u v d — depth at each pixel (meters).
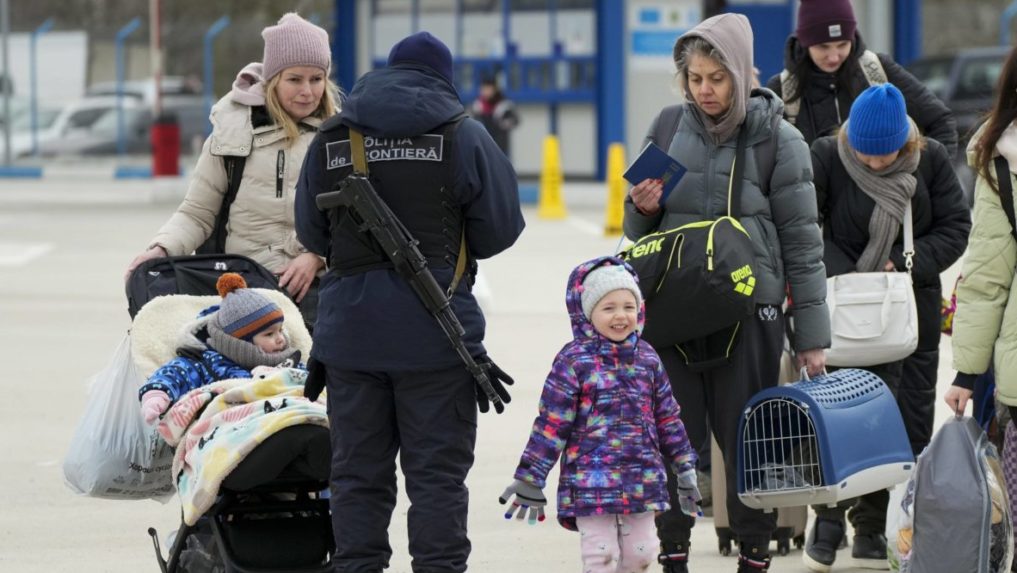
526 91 82.81
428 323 15.70
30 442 26.83
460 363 15.85
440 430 15.97
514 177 16.22
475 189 15.79
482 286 40.28
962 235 20.28
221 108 19.33
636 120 80.75
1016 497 17.50
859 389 17.69
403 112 15.65
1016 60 16.36
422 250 15.80
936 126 22.33
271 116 19.16
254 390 16.52
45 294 43.75
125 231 61.19
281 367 17.11
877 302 19.48
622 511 16.17
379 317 15.66
